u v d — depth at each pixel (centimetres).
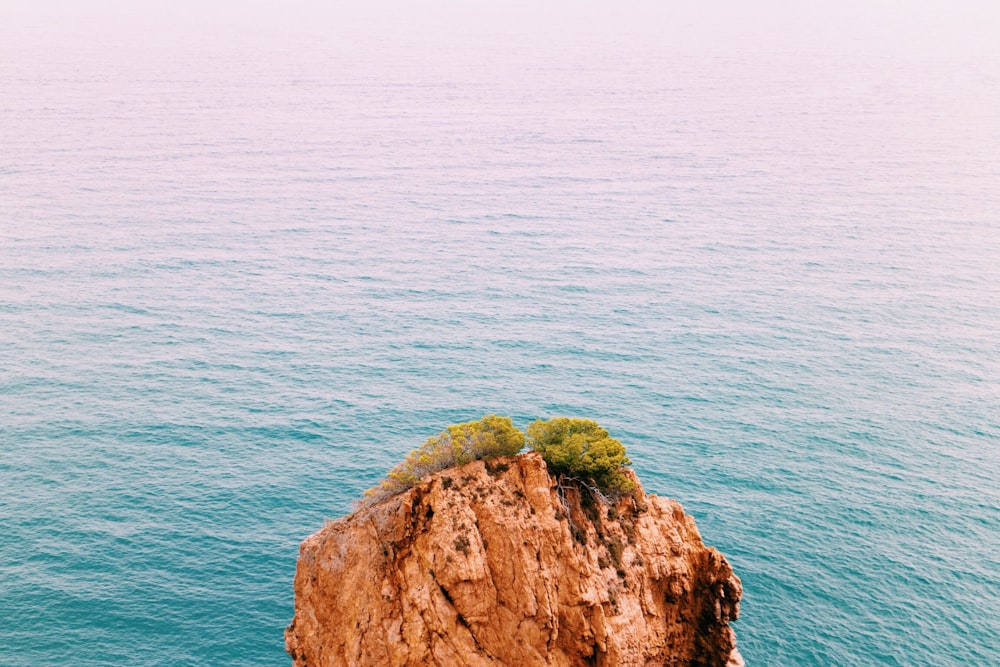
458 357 12812
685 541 3819
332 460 9512
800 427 10662
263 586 7375
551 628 3309
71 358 12488
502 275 17350
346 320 14450
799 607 7256
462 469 3519
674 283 17038
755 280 17400
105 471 9181
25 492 8712
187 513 8388
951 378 12538
